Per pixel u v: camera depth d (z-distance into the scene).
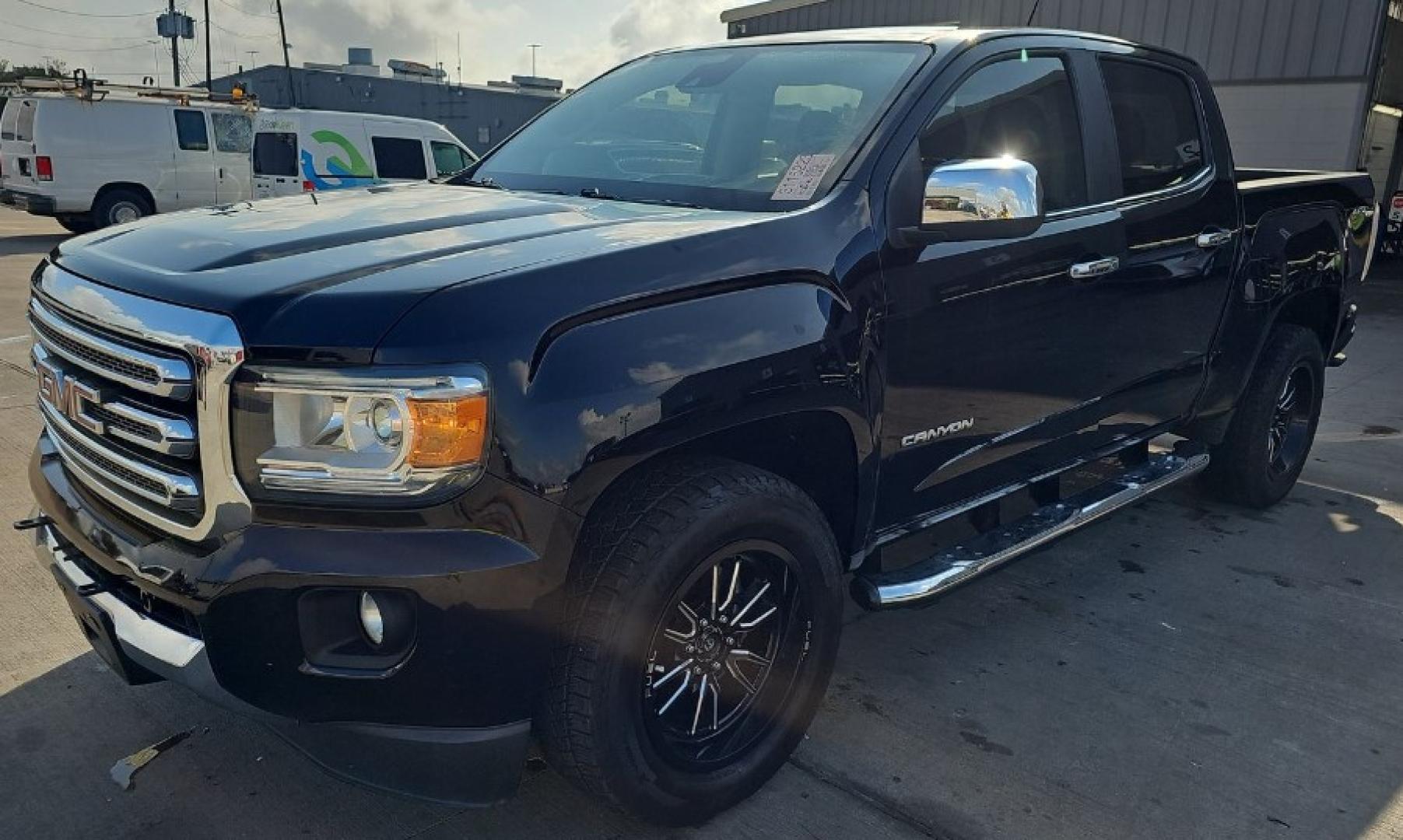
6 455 5.04
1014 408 3.19
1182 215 3.79
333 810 2.52
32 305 2.60
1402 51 15.34
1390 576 4.15
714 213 2.67
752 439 2.58
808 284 2.47
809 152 2.84
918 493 2.99
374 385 1.88
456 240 2.32
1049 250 3.15
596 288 2.12
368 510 1.92
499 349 1.96
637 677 2.21
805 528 2.47
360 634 2.04
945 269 2.81
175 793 2.55
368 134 15.39
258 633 1.98
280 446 1.93
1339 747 2.93
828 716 3.00
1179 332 3.88
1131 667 3.36
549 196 3.01
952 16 16.59
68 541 2.46
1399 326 10.70
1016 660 3.37
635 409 2.10
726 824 2.51
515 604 2.00
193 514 2.05
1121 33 15.24
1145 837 2.52
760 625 2.58
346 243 2.30
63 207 15.48
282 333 1.92
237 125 16.80
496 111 35.66
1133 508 4.86
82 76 15.46
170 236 2.41
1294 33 13.77
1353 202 5.00
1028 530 3.33
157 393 2.03
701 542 2.22
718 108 3.21
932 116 2.90
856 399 2.58
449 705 2.03
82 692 2.98
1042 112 3.30
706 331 2.24
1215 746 2.92
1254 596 3.93
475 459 1.93
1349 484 5.35
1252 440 4.63
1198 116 4.03
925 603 2.91
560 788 2.63
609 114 3.51
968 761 2.80
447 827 2.47
